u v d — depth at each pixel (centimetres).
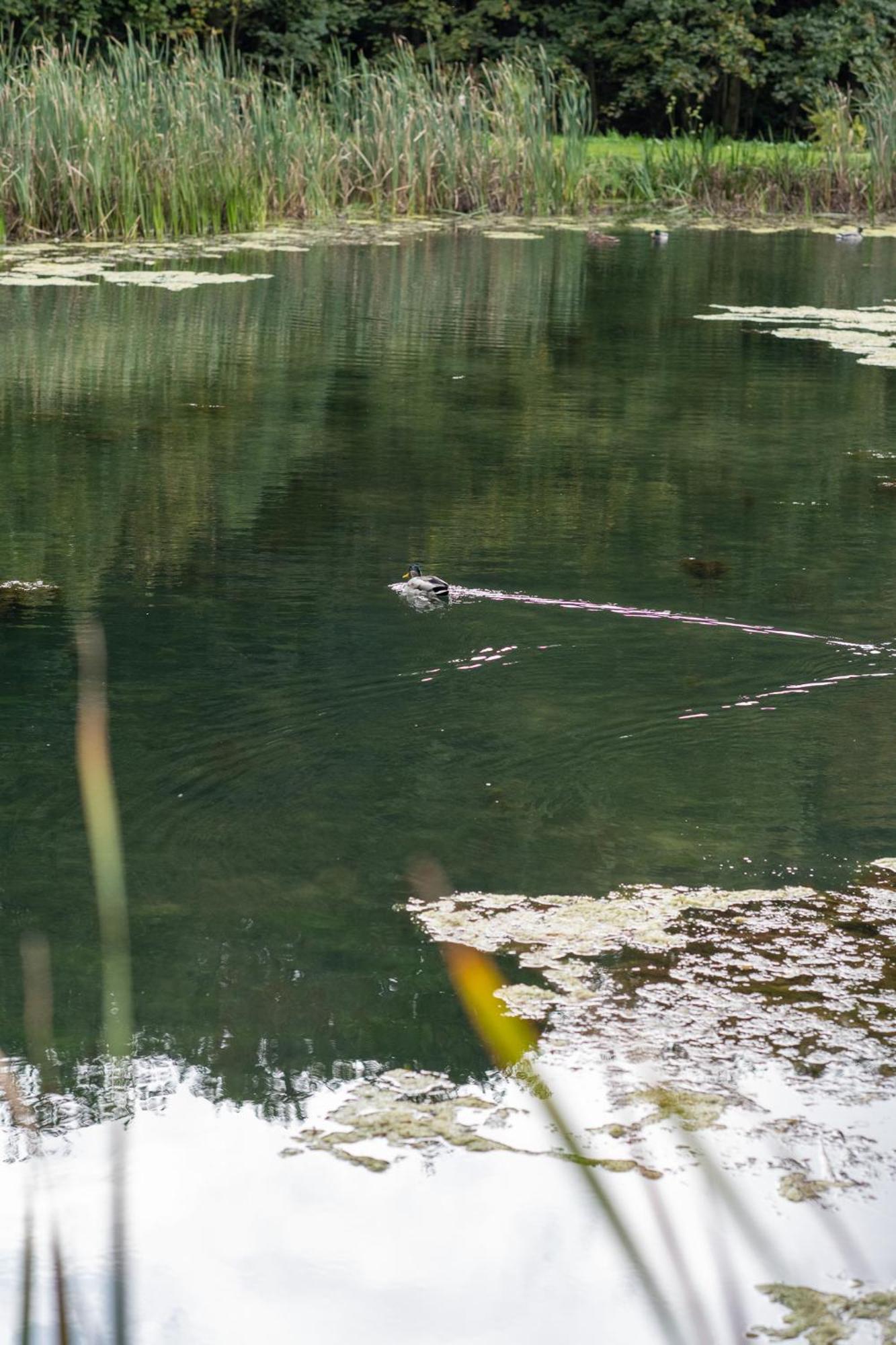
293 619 794
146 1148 390
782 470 1145
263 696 683
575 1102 408
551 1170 382
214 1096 411
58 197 2456
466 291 2064
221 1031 439
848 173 3259
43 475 1092
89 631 770
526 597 835
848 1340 323
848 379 1497
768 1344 322
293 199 2786
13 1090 224
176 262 2262
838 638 771
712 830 560
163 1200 371
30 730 642
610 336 1731
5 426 1245
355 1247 357
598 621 794
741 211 3212
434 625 784
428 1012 450
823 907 506
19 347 1594
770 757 623
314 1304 338
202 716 658
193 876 523
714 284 2180
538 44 3931
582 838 554
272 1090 414
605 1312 336
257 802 579
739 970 469
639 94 3903
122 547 923
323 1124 401
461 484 1092
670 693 692
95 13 3275
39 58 3194
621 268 2334
